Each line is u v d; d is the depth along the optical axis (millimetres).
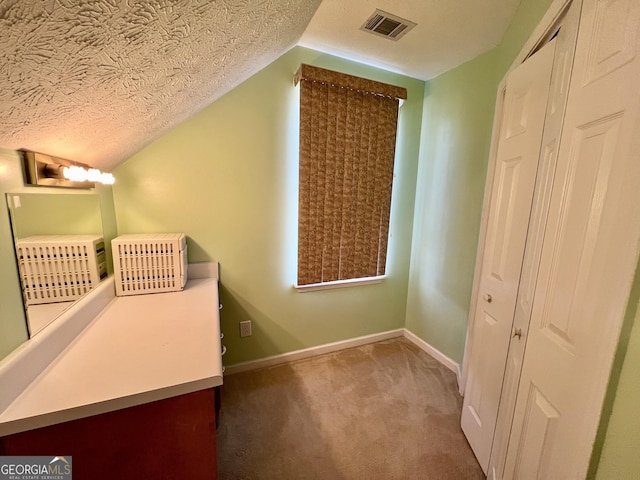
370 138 2061
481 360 1353
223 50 878
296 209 1986
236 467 1299
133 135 1183
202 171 1689
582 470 582
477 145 1783
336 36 1646
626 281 503
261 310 2014
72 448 712
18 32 355
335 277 2160
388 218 2271
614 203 553
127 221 1567
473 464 1339
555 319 753
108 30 453
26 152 801
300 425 1547
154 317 1166
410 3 1339
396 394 1811
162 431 779
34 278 846
